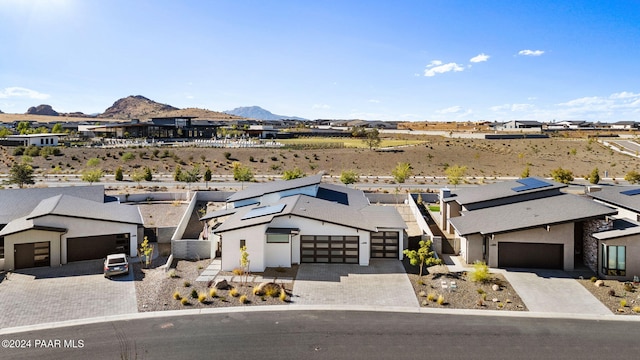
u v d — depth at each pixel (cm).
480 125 18925
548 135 12344
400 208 4400
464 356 1633
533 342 1741
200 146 9131
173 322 1928
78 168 7144
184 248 2906
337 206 3209
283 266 2695
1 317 1980
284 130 14600
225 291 2277
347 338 1778
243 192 3822
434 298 2175
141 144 9581
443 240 2981
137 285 2381
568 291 2262
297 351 1669
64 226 2775
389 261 2812
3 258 2698
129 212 3203
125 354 1648
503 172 7450
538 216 2669
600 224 2530
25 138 8744
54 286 2369
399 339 1767
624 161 8206
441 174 7219
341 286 2366
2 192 3409
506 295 2219
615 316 1983
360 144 9988
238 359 1611
